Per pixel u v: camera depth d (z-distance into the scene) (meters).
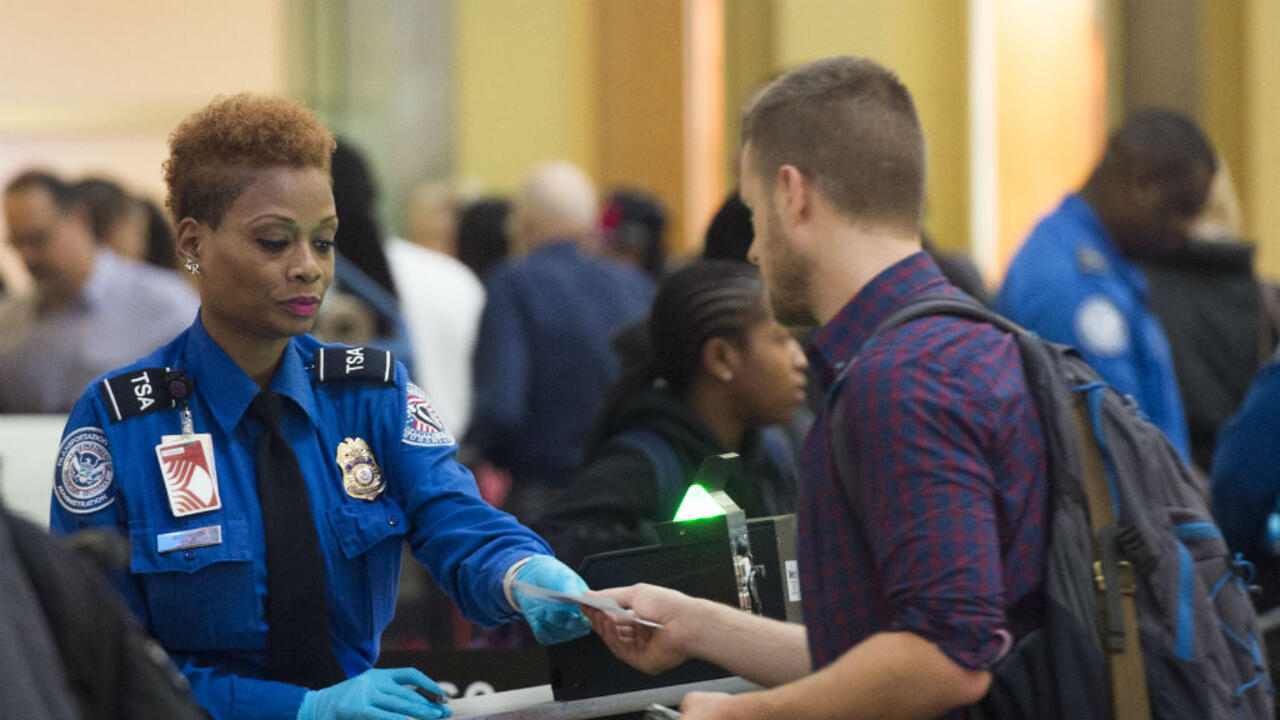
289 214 4.13
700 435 6.16
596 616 4.32
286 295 4.15
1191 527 4.16
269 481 4.27
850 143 4.01
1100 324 8.60
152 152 18.86
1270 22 15.10
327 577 4.31
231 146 4.13
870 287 3.97
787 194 4.06
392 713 4.07
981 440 3.66
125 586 4.15
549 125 17.20
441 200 15.95
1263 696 4.23
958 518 3.55
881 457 3.62
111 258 11.03
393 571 4.47
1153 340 8.77
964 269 7.73
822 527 3.83
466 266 14.28
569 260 11.10
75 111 18.89
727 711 3.66
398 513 4.45
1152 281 9.27
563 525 6.01
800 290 4.11
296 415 4.36
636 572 4.60
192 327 4.38
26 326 10.89
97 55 18.86
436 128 17.45
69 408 10.70
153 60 18.72
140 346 10.86
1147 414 8.71
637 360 6.38
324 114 17.66
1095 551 3.86
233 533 4.22
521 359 10.83
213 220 4.14
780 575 4.76
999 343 3.82
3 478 6.10
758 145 4.14
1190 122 8.88
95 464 4.20
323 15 17.78
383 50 17.55
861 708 3.55
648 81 16.88
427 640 7.86
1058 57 16.12
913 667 3.52
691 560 4.63
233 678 4.16
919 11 15.78
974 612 3.51
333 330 8.65
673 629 4.29
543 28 17.16
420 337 11.74
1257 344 9.37
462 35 17.34
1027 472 3.75
